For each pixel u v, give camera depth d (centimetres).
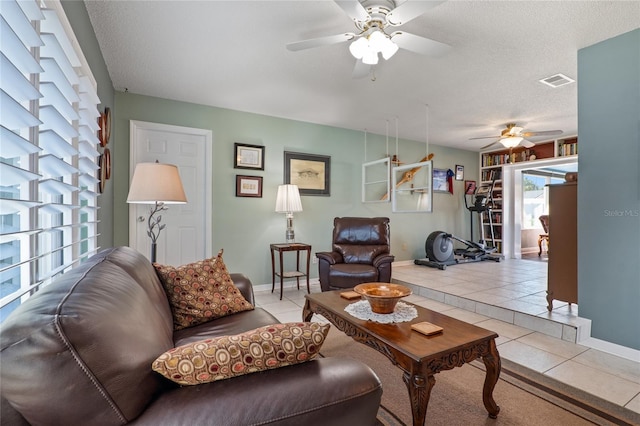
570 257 278
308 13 211
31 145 92
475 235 669
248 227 415
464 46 250
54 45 122
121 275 120
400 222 563
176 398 80
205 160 388
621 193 235
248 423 76
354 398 87
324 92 347
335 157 484
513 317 294
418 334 159
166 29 228
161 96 359
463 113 417
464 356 149
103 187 254
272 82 321
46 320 68
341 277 352
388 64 281
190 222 381
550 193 293
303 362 96
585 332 250
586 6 201
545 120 446
